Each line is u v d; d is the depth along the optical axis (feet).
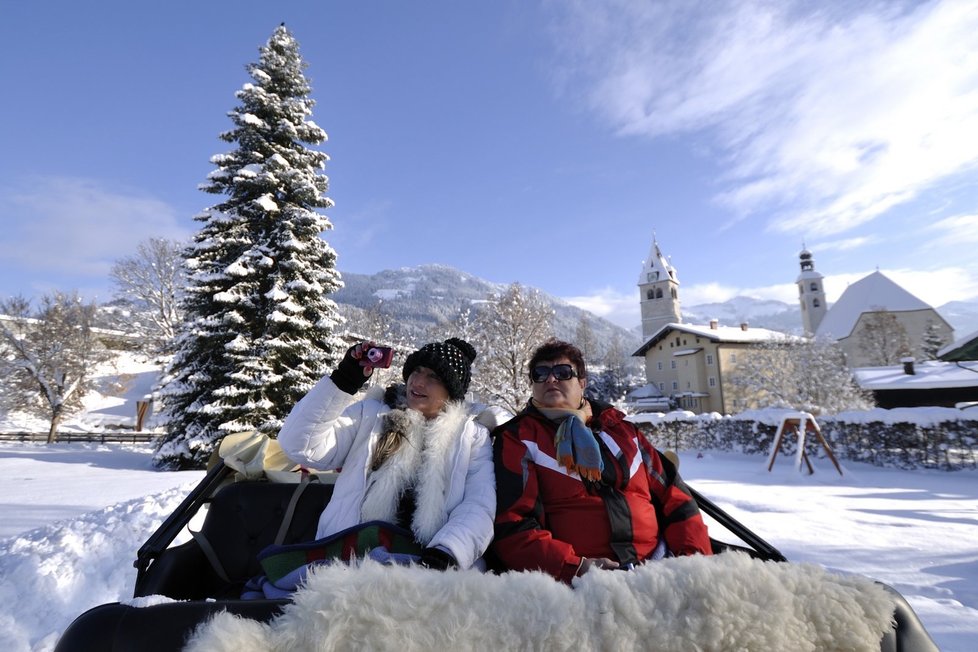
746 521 19.25
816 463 46.26
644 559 6.70
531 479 6.80
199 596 6.91
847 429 46.11
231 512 7.21
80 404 117.60
